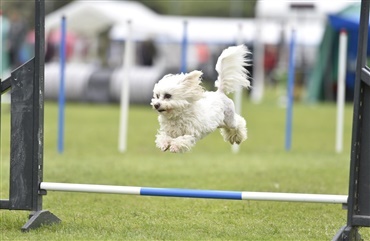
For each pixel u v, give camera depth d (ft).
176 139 26.35
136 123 76.33
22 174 26.40
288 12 120.06
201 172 42.88
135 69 106.11
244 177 41.04
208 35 130.52
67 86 105.40
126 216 29.07
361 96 23.95
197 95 26.66
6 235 24.95
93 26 116.57
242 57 28.94
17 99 26.32
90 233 25.31
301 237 25.41
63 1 158.40
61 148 51.44
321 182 39.40
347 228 24.08
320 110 97.40
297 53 125.49
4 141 54.95
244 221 28.43
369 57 103.91
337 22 101.30
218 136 67.36
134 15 123.95
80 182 37.73
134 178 39.81
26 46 109.81
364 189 24.12
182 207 31.32
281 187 37.45
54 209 30.45
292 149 57.00
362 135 24.06
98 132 66.59
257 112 93.61
